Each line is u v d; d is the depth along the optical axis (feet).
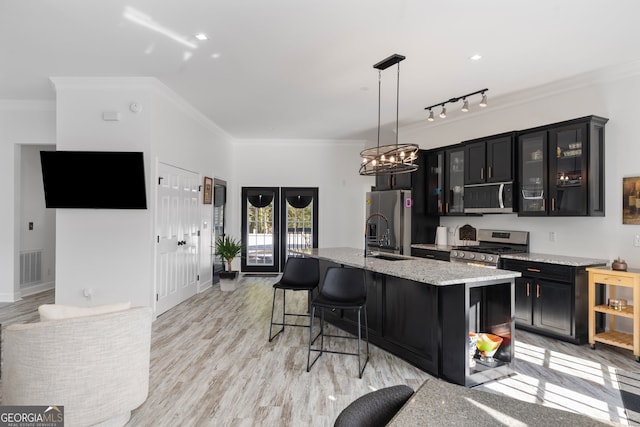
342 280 10.97
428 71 12.89
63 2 8.87
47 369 6.22
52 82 13.98
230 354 10.98
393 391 3.65
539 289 12.85
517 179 14.67
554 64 12.24
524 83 14.01
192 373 9.64
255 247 25.07
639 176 12.01
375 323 11.73
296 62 12.25
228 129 21.97
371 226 20.34
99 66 12.71
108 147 13.89
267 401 8.22
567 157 12.94
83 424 6.46
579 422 3.08
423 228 19.16
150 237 13.96
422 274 9.12
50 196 13.62
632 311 11.17
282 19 9.58
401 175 19.49
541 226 14.82
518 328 13.60
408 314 10.38
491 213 16.26
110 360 6.74
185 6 9.04
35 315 15.07
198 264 19.30
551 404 8.17
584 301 12.06
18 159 17.42
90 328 6.51
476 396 3.55
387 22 9.66
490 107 16.83
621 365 10.34
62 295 13.80
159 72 13.21
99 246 13.85
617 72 12.47
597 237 13.02
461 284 8.77
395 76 13.41
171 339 12.24
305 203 25.09
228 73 13.28
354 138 24.49
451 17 9.38
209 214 20.86
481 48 11.10
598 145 12.75
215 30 10.21
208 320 14.46
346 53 11.57
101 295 13.83
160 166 14.84
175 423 7.34
